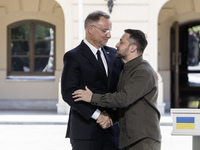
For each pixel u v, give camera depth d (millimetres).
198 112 5438
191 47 26078
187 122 5461
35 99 19453
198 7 19156
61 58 19594
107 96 5684
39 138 12453
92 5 17031
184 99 21906
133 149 5711
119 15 17047
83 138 6031
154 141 5672
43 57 19844
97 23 5930
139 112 5680
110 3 16922
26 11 19406
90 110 5875
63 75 5988
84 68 5980
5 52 19594
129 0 17031
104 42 6020
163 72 19484
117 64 6355
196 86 24953
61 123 15305
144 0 17031
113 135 6273
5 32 19531
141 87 5590
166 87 19484
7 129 14125
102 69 6086
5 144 11523
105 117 5930
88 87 6031
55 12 19438
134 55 5812
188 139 12570
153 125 5688
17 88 19453
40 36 19781
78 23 17000
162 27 19594
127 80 5746
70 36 17109
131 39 5777
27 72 19828
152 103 5707
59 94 17516
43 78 19547
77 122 6086
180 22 19922
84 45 6074
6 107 19422
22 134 13148
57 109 17578
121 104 5590
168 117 16531
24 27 19750
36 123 15352
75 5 17109
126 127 5723
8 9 19359
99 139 6129
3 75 19438
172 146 11500
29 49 19844
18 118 16203
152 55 17062
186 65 24609
